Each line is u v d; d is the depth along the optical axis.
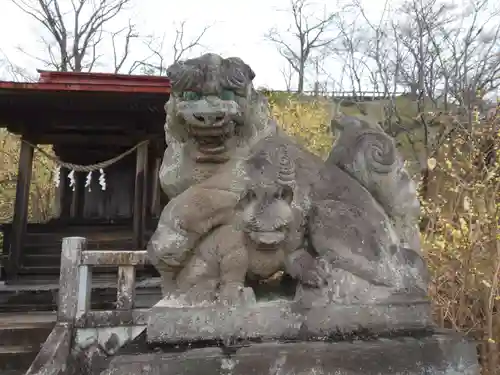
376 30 18.20
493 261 4.73
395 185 2.66
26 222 8.56
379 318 2.27
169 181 2.55
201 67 2.27
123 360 1.90
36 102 7.98
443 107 11.32
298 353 1.97
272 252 2.26
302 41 18.81
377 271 2.38
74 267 4.25
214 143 2.42
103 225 10.19
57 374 3.71
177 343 2.07
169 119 2.50
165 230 2.32
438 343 2.14
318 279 2.27
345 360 2.00
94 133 9.03
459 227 5.11
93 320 4.12
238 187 2.36
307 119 10.34
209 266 2.27
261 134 2.61
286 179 2.27
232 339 2.08
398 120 11.14
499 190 5.35
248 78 2.42
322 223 2.44
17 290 7.05
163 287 2.38
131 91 7.63
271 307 2.17
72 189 11.29
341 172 2.68
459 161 6.42
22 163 8.51
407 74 13.83
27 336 5.29
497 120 6.16
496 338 4.65
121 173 11.12
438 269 5.08
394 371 2.04
